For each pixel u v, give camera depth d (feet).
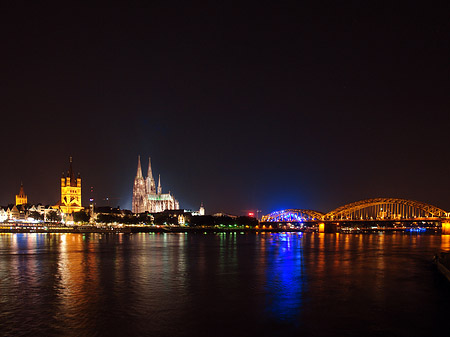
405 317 205.67
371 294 254.88
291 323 196.65
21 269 356.18
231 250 570.87
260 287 276.62
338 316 207.31
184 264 396.57
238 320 201.16
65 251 530.68
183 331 185.98
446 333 183.93
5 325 193.26
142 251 540.93
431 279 307.58
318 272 343.26
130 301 236.63
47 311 215.92
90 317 205.77
